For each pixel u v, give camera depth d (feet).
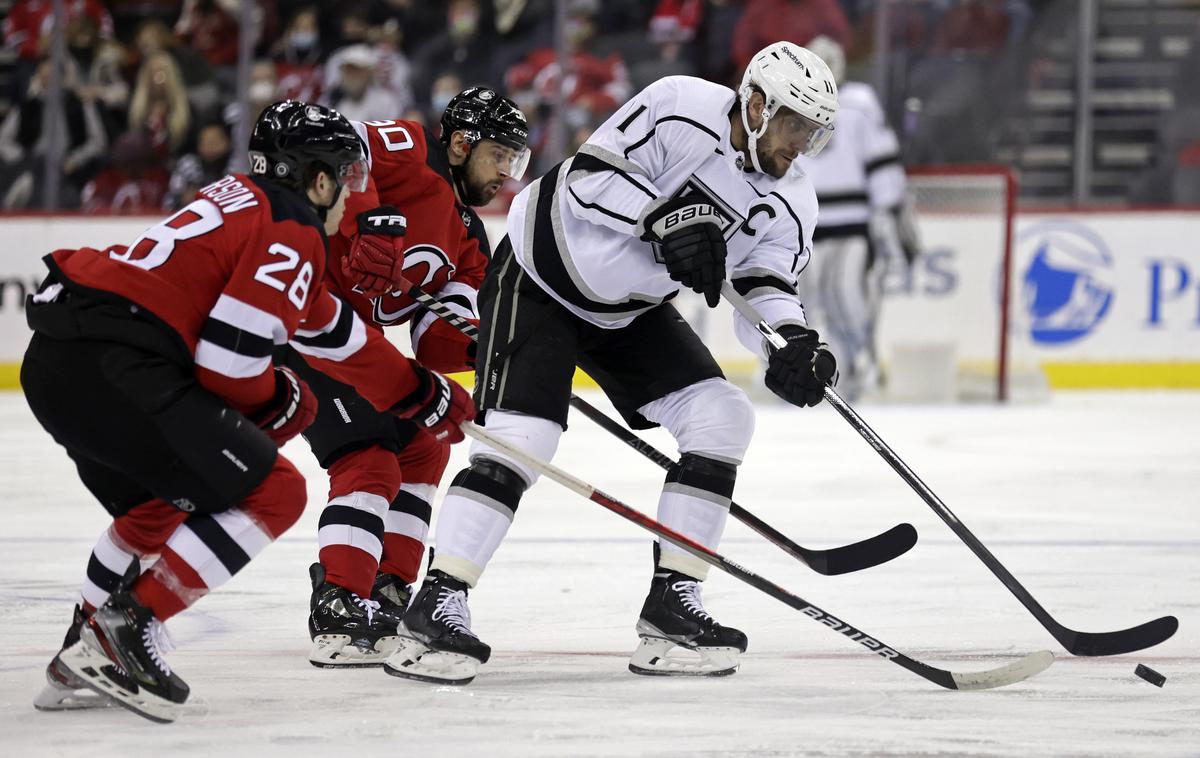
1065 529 53.67
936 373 100.42
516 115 35.47
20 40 108.17
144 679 26.96
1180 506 59.31
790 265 33.88
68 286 26.73
